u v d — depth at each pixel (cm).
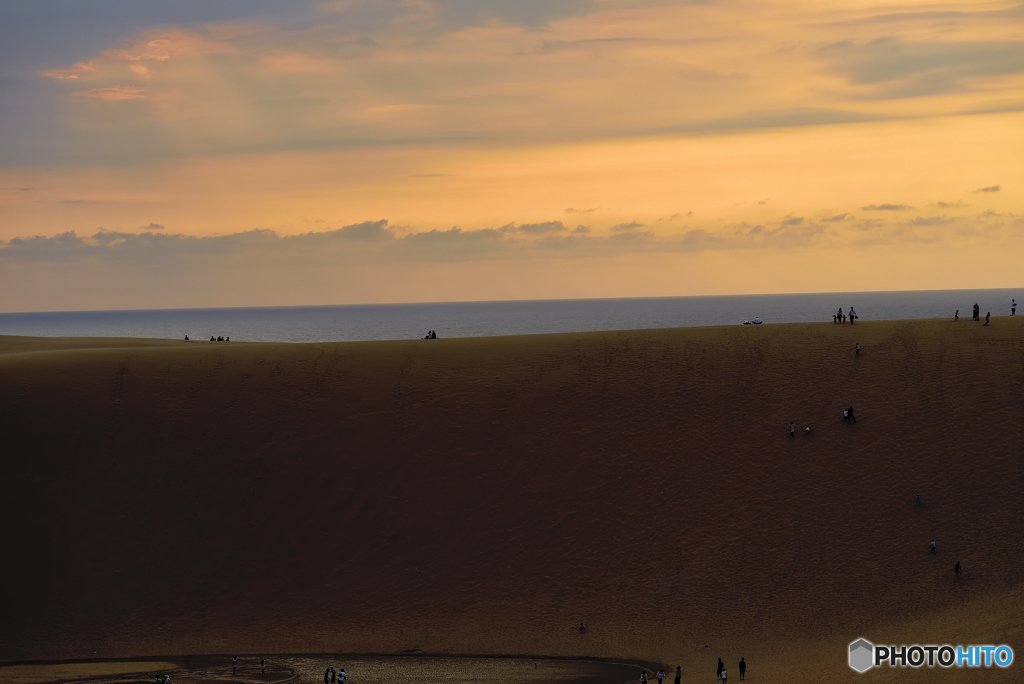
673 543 5969
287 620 5709
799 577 5559
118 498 6462
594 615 5522
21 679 4922
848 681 4262
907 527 5791
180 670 5053
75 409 7031
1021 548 5462
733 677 4547
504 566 5997
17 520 6234
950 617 4934
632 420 7019
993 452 6244
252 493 6588
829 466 6356
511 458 6788
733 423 6875
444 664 5047
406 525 6362
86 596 5869
